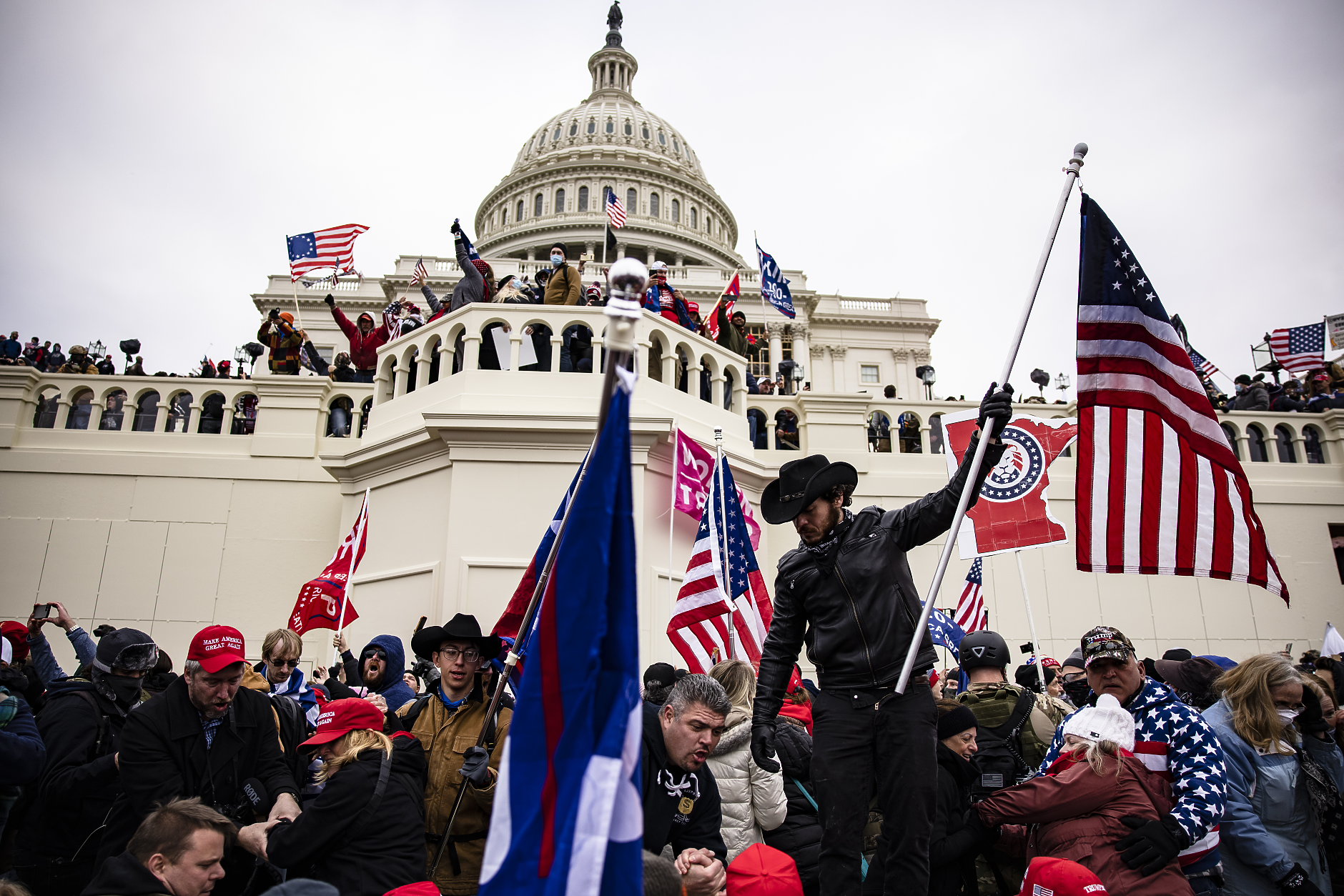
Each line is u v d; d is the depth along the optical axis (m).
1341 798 4.61
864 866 4.63
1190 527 4.73
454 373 10.84
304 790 4.88
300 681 6.44
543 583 4.37
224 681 4.32
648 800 4.01
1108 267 5.02
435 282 51.06
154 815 3.52
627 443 2.53
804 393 13.35
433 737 4.79
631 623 2.43
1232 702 4.64
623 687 2.39
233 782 4.44
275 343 14.48
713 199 74.62
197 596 12.24
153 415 13.84
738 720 4.89
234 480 12.77
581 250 66.25
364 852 3.91
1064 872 3.43
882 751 3.69
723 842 4.49
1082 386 4.92
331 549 12.53
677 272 54.62
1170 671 5.96
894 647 3.82
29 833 4.87
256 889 4.36
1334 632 7.55
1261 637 12.95
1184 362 4.95
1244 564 4.71
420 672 7.11
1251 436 14.52
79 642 6.51
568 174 70.75
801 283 57.25
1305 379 18.30
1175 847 3.76
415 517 10.22
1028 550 13.02
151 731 4.27
